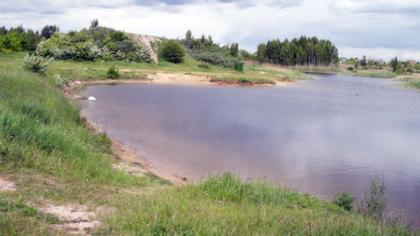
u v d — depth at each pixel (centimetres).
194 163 1603
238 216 740
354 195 1291
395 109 4147
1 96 1591
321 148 2022
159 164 1544
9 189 763
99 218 676
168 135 2117
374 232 718
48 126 1285
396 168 1700
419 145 2238
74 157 1098
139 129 2227
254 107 3600
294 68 14500
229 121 2711
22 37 6475
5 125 1093
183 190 976
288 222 727
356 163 1750
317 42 16162
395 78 12269
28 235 564
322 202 1051
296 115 3250
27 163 934
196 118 2750
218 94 4616
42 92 2100
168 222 652
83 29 7144
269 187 1055
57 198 760
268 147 1969
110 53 6644
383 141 2322
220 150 1848
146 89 4631
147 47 7625
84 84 4609
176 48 7606
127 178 1106
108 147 1595
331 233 684
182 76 6059
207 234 625
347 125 2881
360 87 7531
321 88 6700
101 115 2616
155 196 845
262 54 14550
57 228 615
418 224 1061
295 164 1675
